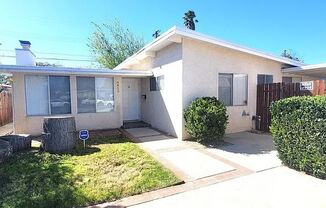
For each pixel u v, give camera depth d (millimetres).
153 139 8078
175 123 8391
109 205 3467
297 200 3445
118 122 10422
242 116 9344
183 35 7348
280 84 8547
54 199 3561
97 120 9992
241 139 7891
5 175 4566
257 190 3822
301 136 4531
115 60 25141
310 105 4336
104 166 5098
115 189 3910
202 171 4781
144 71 10258
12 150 6117
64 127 6477
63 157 5812
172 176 4445
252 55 9383
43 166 5109
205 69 8297
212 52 8430
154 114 10414
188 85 7957
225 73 8797
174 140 7891
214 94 8547
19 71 8094
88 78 9766
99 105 10039
